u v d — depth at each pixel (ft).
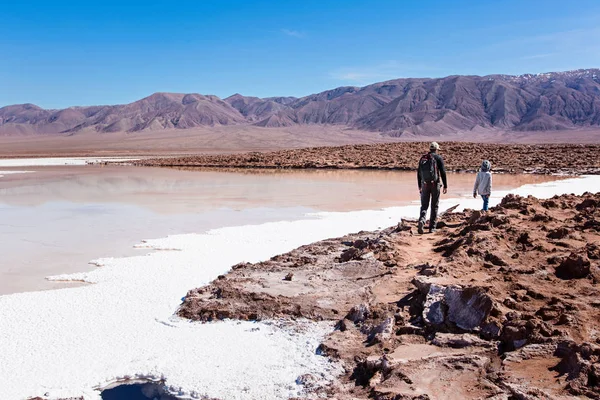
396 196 64.59
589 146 149.48
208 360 17.29
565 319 16.35
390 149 160.86
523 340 15.83
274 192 71.05
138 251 33.83
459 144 166.61
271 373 16.31
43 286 26.11
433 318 18.16
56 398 15.16
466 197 60.13
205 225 43.68
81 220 46.80
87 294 24.25
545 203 36.19
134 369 16.85
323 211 51.55
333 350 17.44
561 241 25.09
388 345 17.22
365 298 21.76
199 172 122.52
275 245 34.99
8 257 32.35
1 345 18.52
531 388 13.37
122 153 310.86
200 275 27.35
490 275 21.15
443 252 27.32
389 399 13.73
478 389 13.98
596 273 20.15
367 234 36.78
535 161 121.70
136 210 53.31
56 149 411.95
